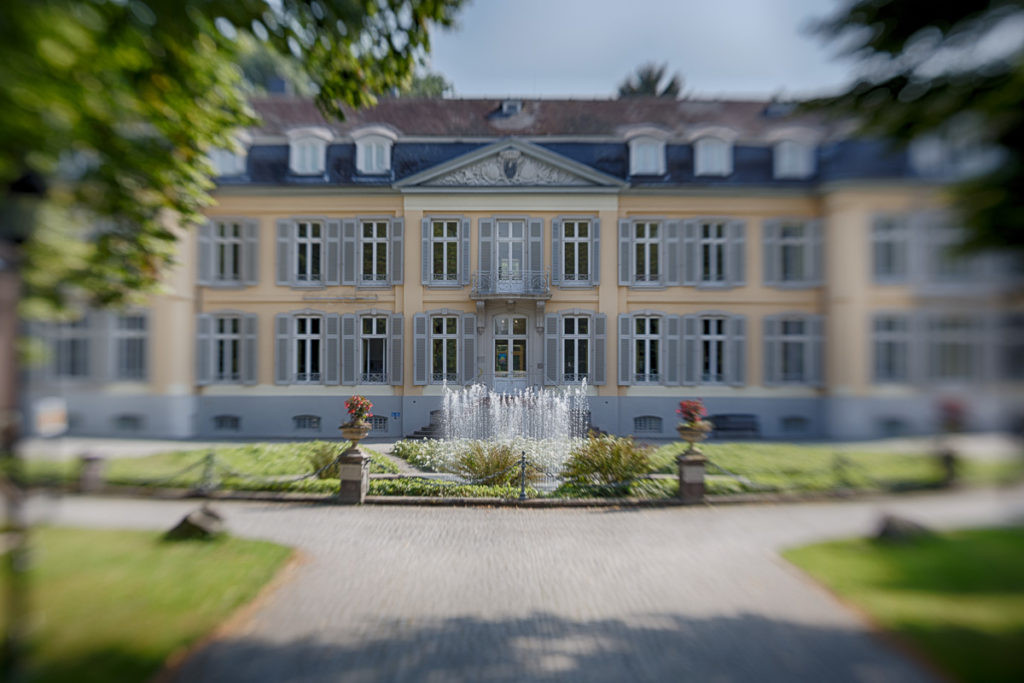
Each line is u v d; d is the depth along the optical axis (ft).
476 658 14.46
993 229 12.36
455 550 23.38
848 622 15.83
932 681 12.62
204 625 15.52
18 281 14.35
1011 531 14.14
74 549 19.65
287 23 17.29
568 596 18.62
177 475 32.83
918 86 14.35
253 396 62.80
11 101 10.19
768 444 48.24
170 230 19.29
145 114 15.89
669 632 15.88
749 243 64.08
